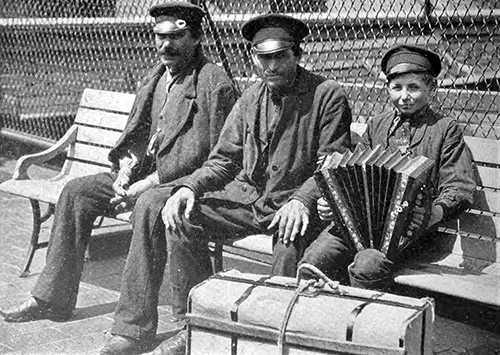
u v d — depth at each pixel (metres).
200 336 3.72
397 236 4.20
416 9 7.77
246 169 4.93
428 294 4.80
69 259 5.17
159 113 5.39
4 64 10.27
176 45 5.24
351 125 5.36
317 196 4.55
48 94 9.84
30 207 8.00
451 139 4.50
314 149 4.79
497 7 7.93
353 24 6.85
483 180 4.69
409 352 3.38
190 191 4.81
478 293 4.01
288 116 4.79
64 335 4.94
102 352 4.63
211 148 5.19
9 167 9.43
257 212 4.88
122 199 5.27
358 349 3.37
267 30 4.69
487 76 7.22
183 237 4.72
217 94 5.23
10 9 10.34
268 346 3.56
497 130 5.91
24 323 5.12
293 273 4.46
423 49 4.46
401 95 4.49
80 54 9.29
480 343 4.81
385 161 4.16
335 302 3.54
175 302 4.84
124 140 5.52
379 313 3.42
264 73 4.72
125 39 8.69
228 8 7.88
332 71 6.97
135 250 4.74
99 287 5.81
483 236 4.60
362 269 4.17
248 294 3.68
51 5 10.38
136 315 4.68
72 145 6.54
